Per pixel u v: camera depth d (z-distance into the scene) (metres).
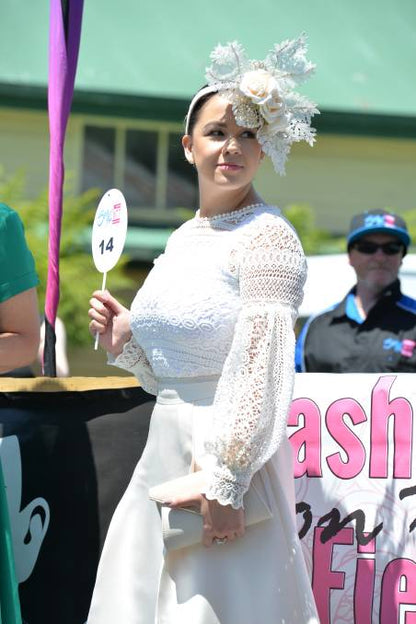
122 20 26.12
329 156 25.39
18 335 6.25
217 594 5.41
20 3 26.00
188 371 5.63
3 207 6.32
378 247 9.55
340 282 12.88
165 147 25.39
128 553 5.86
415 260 12.82
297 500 6.89
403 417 6.84
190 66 25.00
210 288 5.53
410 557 6.73
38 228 20.64
